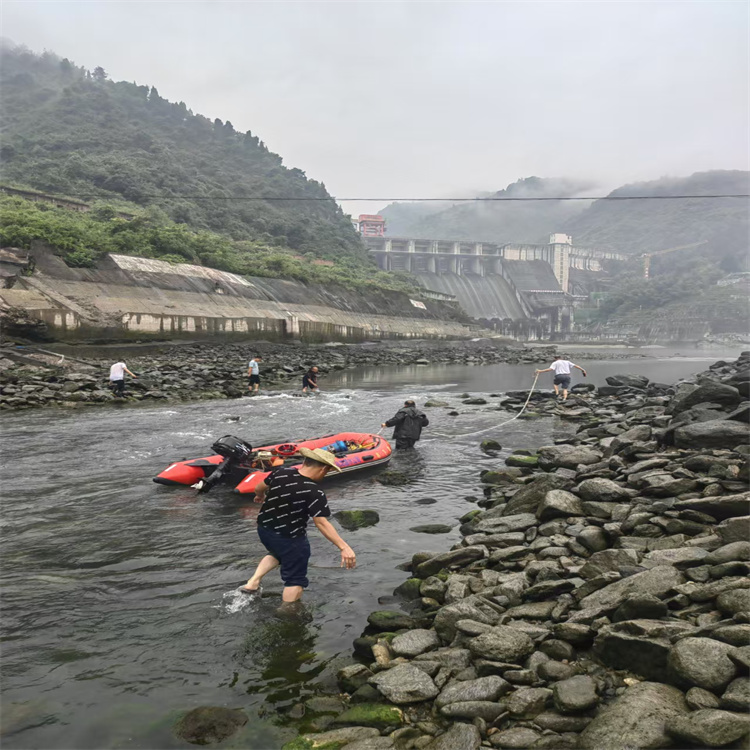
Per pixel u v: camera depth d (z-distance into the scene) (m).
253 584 5.47
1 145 100.31
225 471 9.52
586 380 34.03
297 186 154.00
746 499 5.88
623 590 4.52
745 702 2.99
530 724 3.30
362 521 7.82
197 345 42.59
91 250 42.31
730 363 28.55
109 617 4.98
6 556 6.46
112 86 177.50
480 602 4.85
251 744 3.33
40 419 16.64
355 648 4.42
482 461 11.73
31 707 3.69
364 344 68.75
